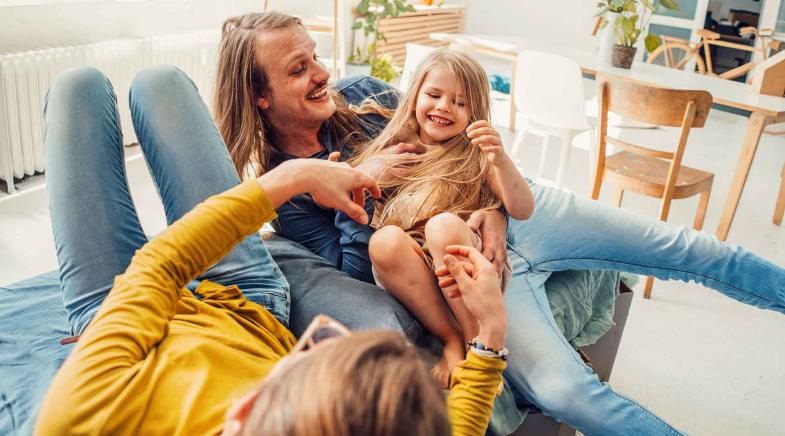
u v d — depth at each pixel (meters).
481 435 0.83
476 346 0.87
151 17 3.61
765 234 3.10
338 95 1.69
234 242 0.81
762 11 5.90
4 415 0.99
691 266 1.61
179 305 0.89
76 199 1.07
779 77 2.96
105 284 1.04
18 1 2.87
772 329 2.32
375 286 1.29
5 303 1.33
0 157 2.78
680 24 6.25
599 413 1.26
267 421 0.39
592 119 3.44
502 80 4.17
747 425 1.82
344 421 0.37
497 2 7.15
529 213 1.33
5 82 2.68
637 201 3.41
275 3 4.67
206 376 0.72
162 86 1.19
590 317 1.69
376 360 0.40
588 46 6.77
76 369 0.66
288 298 1.22
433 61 1.44
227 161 1.21
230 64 1.48
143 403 0.66
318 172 0.90
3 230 2.52
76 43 3.18
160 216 2.74
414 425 0.38
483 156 1.39
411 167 1.41
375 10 5.32
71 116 1.12
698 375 2.03
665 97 2.37
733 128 5.05
